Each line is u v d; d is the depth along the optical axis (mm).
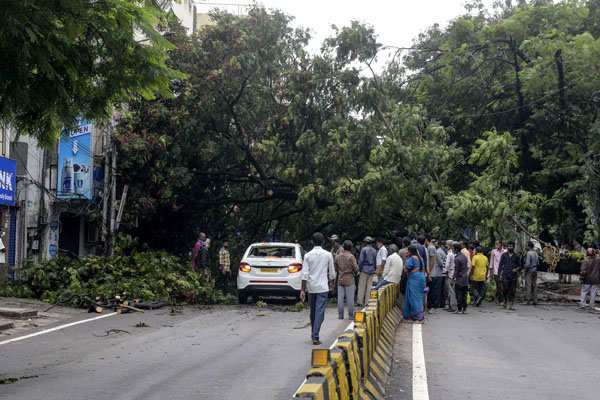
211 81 21422
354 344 5305
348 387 4512
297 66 23609
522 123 24766
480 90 25500
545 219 23844
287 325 12711
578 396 6609
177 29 21594
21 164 18531
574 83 22828
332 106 22938
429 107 26562
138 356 8891
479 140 20578
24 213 18500
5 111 7164
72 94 7715
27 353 9148
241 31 22234
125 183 22000
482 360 8820
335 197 22094
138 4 7566
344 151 20938
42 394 6449
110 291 16031
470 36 24703
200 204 24859
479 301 18734
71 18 6684
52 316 13602
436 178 22031
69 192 19797
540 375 7758
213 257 27297
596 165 22438
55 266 17688
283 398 6207
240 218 29172
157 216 24297
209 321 13414
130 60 7594
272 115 23594
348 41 21766
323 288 10297
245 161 24812
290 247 17547
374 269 15984
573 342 11008
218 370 7762
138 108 21656
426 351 9594
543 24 23969
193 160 23750
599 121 21781
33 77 7039
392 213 23391
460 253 16547
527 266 20000
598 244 23172
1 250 17406
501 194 20594
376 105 22109
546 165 23453
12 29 6055
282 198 24875
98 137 20953
